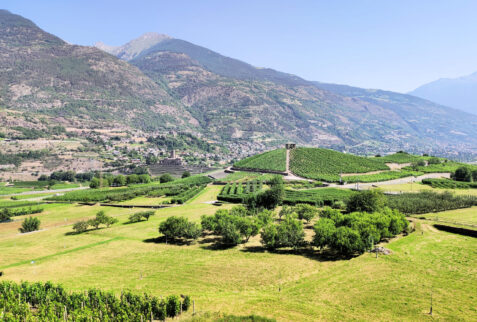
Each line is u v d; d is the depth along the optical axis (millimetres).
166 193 171250
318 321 45719
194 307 51312
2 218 132875
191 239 93312
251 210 117312
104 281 65625
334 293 54562
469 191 151250
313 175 192625
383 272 61312
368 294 53344
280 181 163500
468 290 53344
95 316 47438
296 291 56531
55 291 54344
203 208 133125
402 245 76000
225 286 61000
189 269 70250
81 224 107375
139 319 47188
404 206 106500
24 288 56344
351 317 46562
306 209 105438
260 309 49750
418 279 57875
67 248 90312
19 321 46688
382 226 77625
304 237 87500
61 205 161125
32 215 142250
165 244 89562
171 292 59156
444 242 77188
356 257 70438
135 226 110188
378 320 45562
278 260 73250
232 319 46188
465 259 66062
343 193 141250
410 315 46500
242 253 79375
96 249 87438
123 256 80938
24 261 80875
